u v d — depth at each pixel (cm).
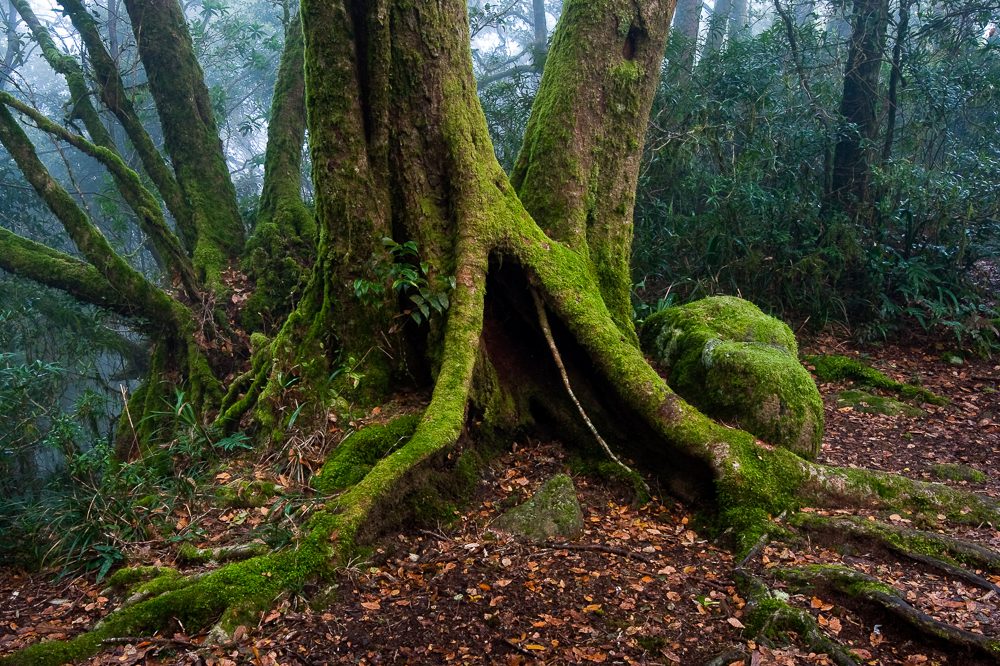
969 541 411
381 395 525
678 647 332
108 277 789
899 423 679
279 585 357
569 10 630
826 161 969
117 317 940
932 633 327
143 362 1124
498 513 456
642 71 630
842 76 1098
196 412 728
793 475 454
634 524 453
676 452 479
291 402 531
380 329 524
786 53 1093
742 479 445
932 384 783
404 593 370
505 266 533
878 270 876
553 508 439
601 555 408
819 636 332
